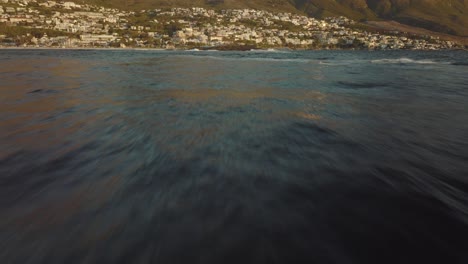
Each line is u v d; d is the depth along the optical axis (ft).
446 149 17.48
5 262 7.82
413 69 87.15
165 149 16.57
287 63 109.81
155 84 46.80
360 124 23.18
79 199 11.03
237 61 120.26
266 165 14.33
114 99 33.14
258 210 10.21
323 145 17.66
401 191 11.85
